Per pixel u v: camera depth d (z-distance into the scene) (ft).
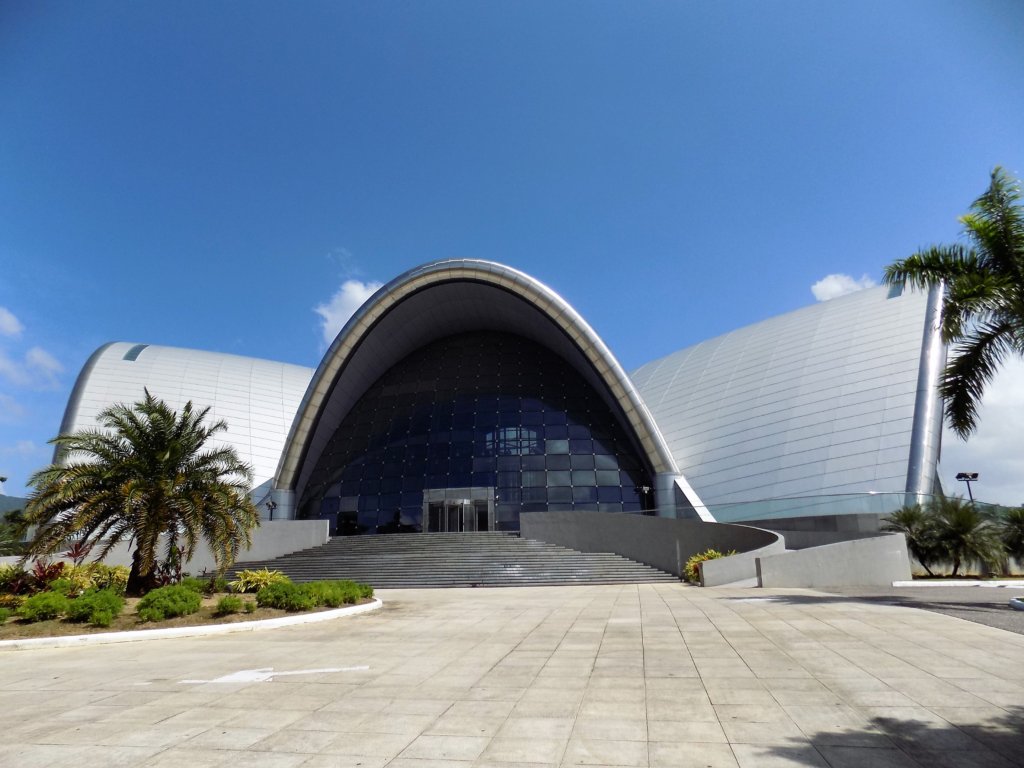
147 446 62.13
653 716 19.81
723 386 121.19
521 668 27.86
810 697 21.38
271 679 26.84
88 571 67.56
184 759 16.74
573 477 109.81
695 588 68.44
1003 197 44.62
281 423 141.08
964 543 75.51
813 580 65.67
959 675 23.65
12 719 20.99
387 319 120.47
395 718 20.29
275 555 100.63
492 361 131.85
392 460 116.98
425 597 66.59
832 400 102.01
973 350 46.09
